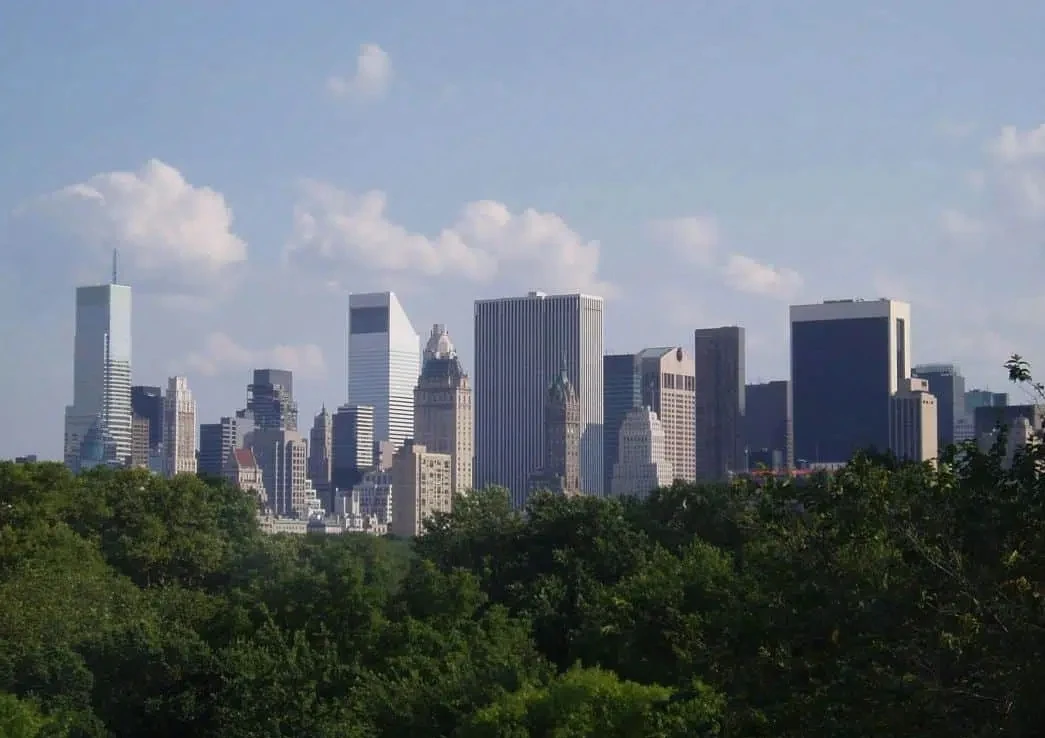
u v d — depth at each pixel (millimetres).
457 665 98562
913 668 45812
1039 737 40969
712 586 85000
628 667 93312
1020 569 45500
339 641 108688
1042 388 48062
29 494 156750
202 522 173500
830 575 50000
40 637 108750
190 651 103188
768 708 49969
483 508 152000
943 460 51562
